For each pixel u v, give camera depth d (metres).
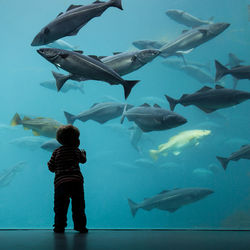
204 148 21.53
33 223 26.38
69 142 3.23
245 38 23.69
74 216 3.09
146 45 9.04
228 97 5.63
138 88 31.36
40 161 28.36
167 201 7.60
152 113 5.41
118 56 4.24
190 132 11.12
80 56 3.37
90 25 33.16
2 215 26.88
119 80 3.56
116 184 31.47
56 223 3.05
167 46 7.48
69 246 1.81
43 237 2.40
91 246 1.80
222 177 22.56
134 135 9.73
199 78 13.16
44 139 13.04
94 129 32.75
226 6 23.94
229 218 14.57
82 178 3.18
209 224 19.30
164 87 31.27
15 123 6.25
